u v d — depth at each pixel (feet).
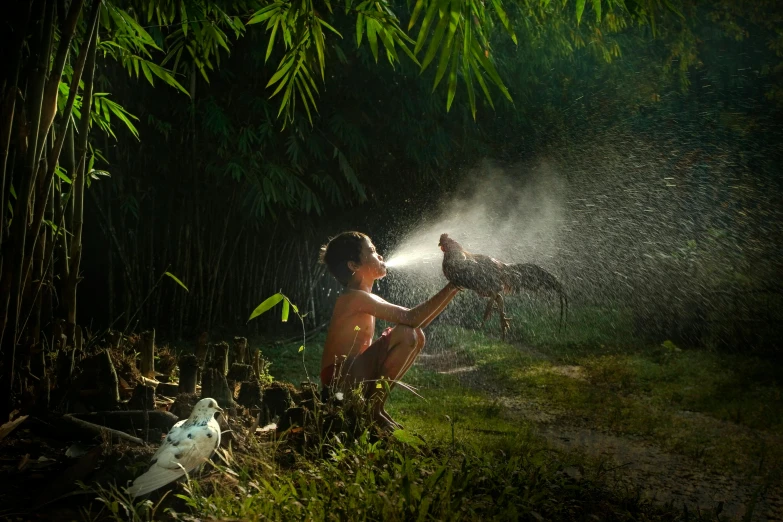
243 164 31.73
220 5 25.96
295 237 37.78
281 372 28.60
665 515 13.42
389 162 37.83
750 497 16.76
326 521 9.10
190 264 34.06
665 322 38.93
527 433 19.99
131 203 31.09
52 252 14.46
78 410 12.84
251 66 32.22
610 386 29.43
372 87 35.09
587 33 37.45
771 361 32.86
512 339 39.96
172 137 32.60
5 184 12.98
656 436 21.74
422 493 9.45
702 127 44.06
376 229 39.83
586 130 43.50
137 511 9.70
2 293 12.11
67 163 15.76
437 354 36.29
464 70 11.71
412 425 19.35
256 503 9.46
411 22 11.32
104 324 32.81
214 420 10.74
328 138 35.32
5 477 10.64
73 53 17.72
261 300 37.24
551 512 11.11
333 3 29.58
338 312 14.73
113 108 18.67
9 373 12.17
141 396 12.87
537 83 41.37
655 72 43.29
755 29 45.73
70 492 10.09
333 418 12.46
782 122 44.14
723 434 22.26
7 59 12.21
